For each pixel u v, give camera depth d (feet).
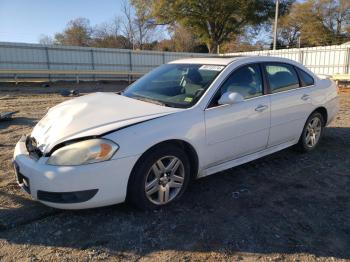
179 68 14.48
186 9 109.50
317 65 72.38
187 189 12.92
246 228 10.33
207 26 114.83
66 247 9.22
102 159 9.63
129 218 10.68
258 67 14.37
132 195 10.55
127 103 12.14
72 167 9.48
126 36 167.84
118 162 9.82
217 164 12.74
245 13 109.70
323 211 11.48
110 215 10.82
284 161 16.21
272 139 14.67
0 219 10.45
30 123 25.18
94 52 81.30
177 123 11.02
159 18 114.42
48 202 9.80
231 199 12.19
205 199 12.14
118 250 9.14
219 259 8.88
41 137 10.77
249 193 12.71
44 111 31.58
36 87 61.62
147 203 10.80
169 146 10.94
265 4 111.86
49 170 9.55
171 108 11.66
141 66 89.30
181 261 8.77
